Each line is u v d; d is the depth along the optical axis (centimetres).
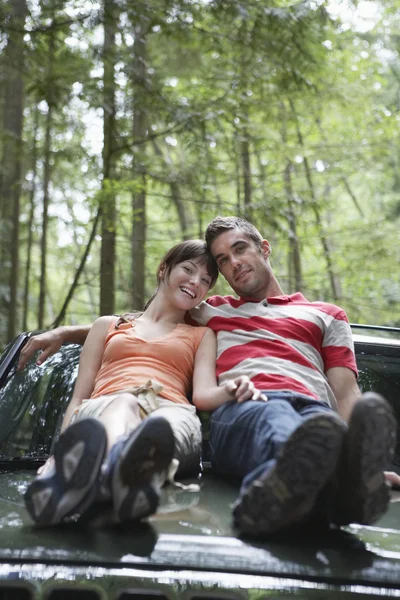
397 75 1230
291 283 1062
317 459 154
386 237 1028
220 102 746
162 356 246
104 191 718
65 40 742
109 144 759
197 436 220
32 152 855
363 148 1055
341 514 168
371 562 147
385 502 167
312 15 692
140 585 133
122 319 260
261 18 692
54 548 145
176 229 1302
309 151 985
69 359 284
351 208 2003
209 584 133
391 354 292
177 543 150
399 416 264
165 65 989
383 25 1079
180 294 258
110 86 736
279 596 133
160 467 159
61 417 261
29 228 1165
